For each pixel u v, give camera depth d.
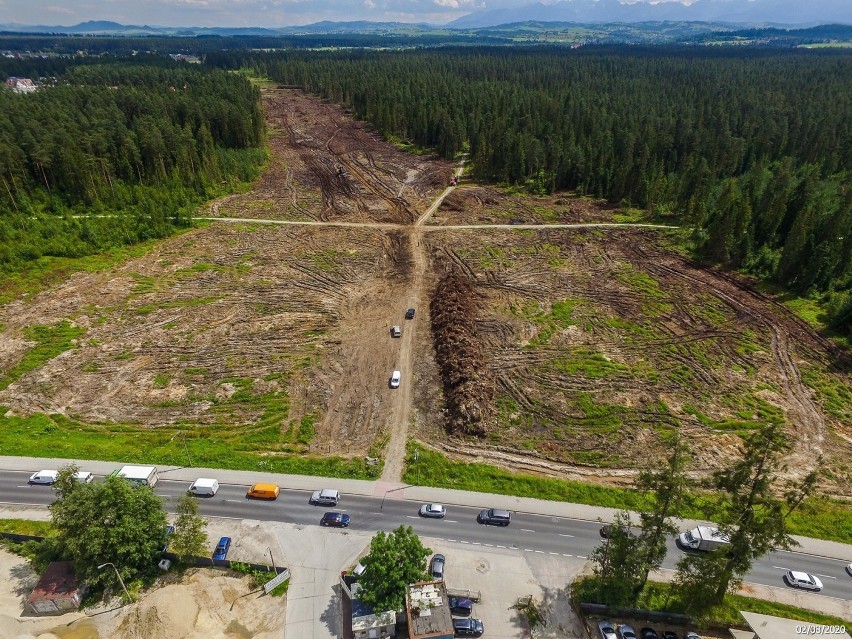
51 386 64.06
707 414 59.84
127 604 39.94
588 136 157.25
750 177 126.06
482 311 80.69
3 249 89.31
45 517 47.56
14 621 38.59
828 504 48.53
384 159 169.38
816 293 84.25
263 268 95.06
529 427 58.06
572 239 108.44
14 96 154.88
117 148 122.94
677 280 90.56
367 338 74.69
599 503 48.94
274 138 191.75
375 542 37.97
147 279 90.12
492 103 188.62
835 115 159.25
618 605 39.44
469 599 39.50
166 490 50.28
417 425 58.72
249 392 63.72
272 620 38.66
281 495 49.72
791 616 39.06
